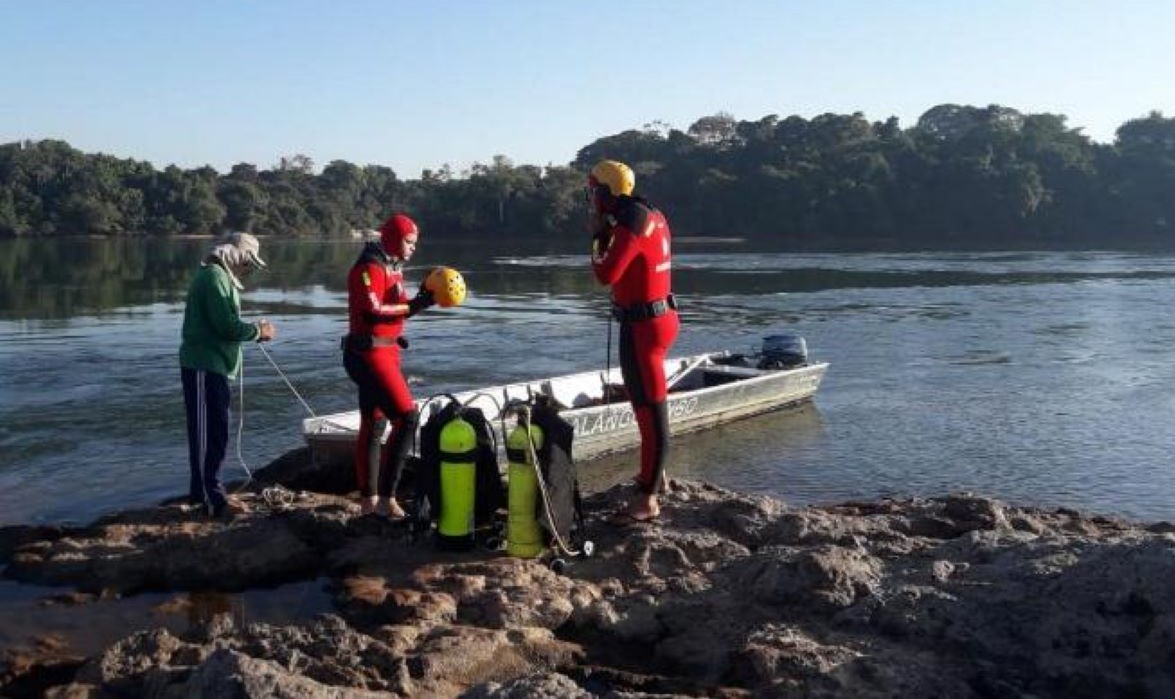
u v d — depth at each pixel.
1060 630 5.41
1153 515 10.20
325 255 65.06
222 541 7.14
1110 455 12.41
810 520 7.17
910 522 7.52
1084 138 95.81
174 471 11.39
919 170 90.94
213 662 4.88
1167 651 5.20
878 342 22.06
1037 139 92.12
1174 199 88.25
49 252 64.56
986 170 87.81
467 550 6.91
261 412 14.36
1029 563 5.97
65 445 12.46
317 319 26.05
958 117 132.12
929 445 12.97
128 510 8.27
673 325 6.96
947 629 5.55
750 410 14.34
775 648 5.43
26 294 32.75
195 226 97.88
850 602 5.96
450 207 100.81
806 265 50.84
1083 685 5.16
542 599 6.09
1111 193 87.88
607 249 6.68
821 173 91.50
